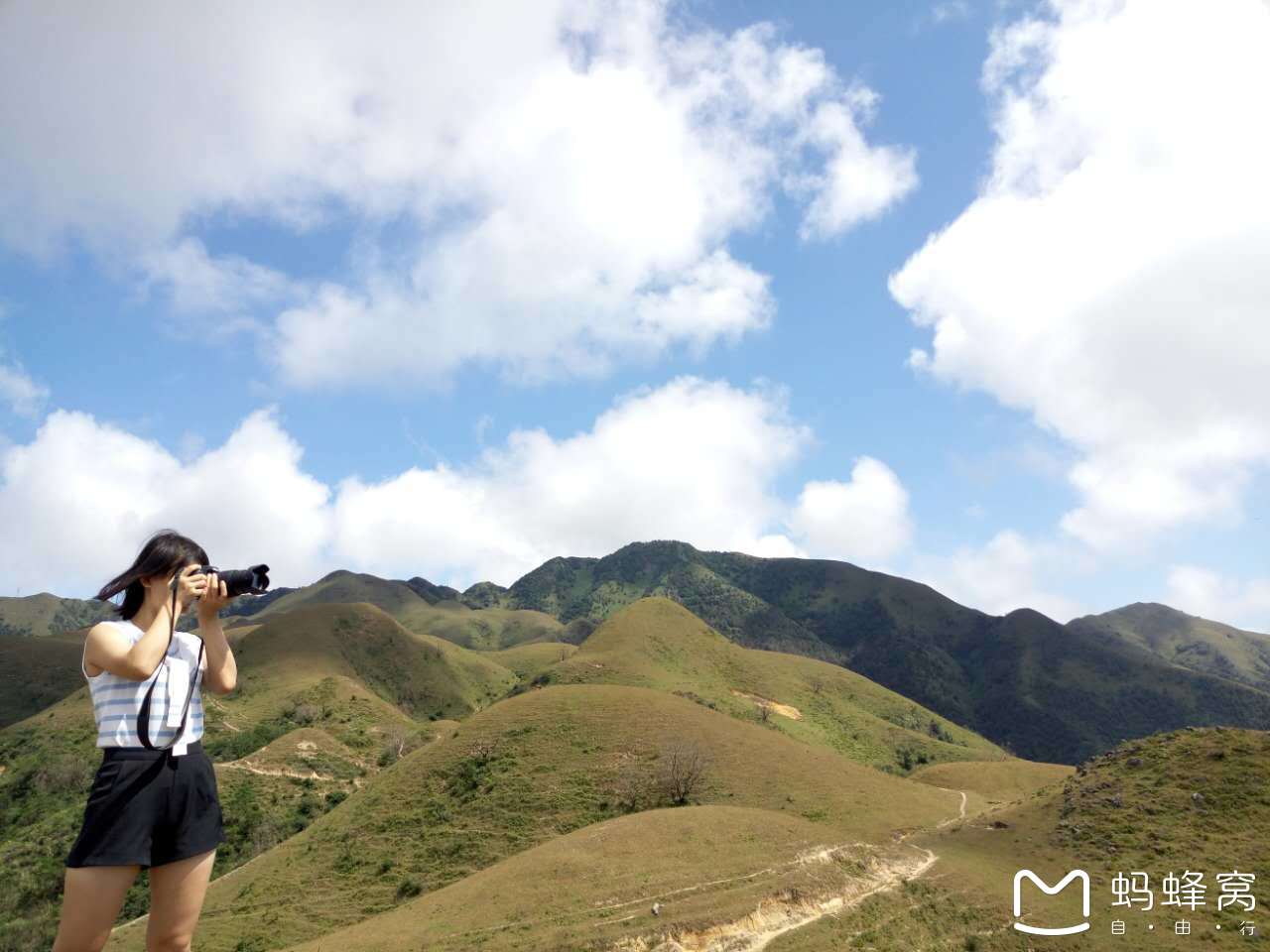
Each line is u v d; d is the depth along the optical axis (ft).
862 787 258.78
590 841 151.94
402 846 224.74
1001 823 176.45
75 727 388.16
